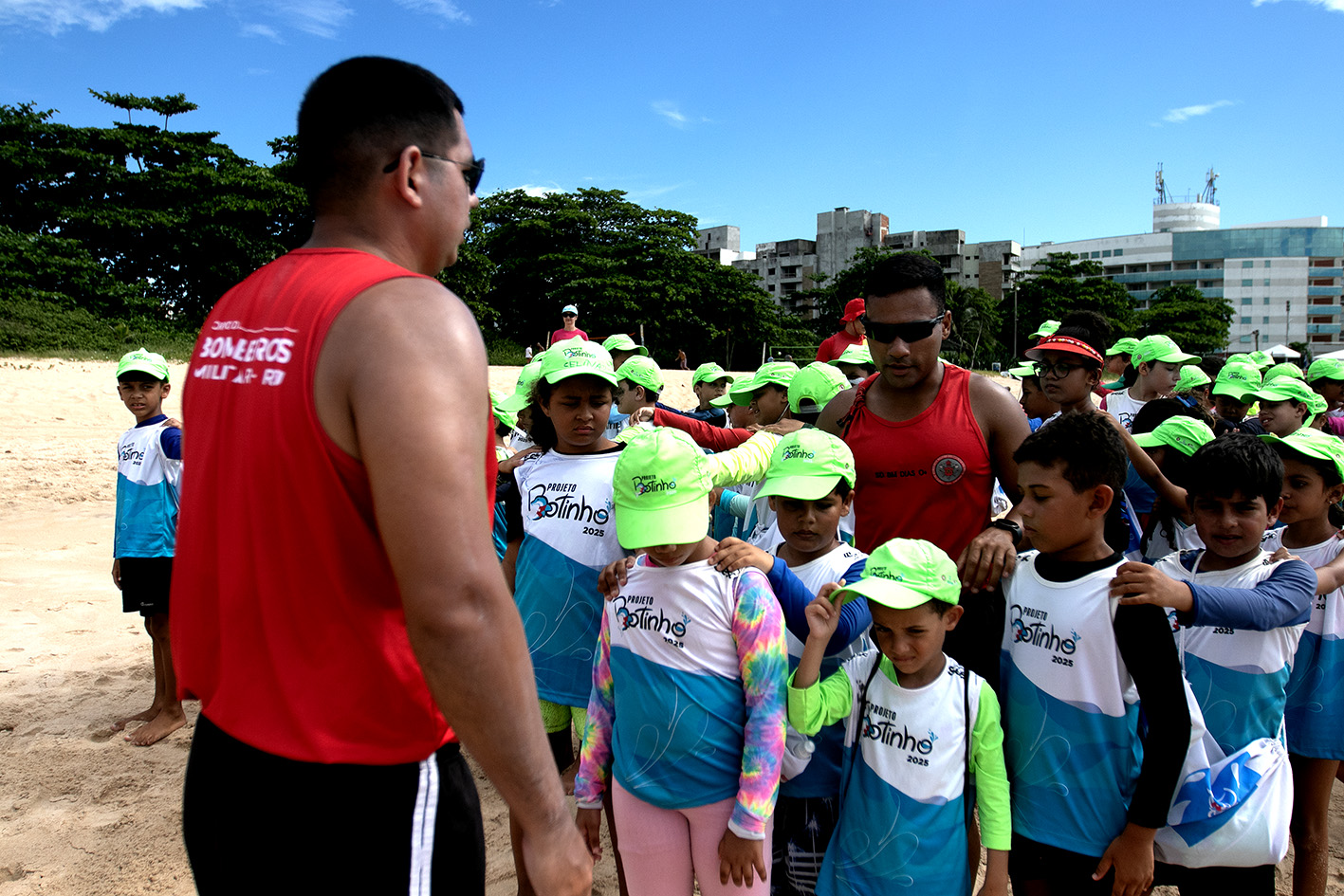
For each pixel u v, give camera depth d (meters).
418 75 1.59
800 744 2.50
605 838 3.69
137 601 4.50
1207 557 2.73
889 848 2.28
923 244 82.31
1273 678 2.57
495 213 47.66
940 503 3.12
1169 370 5.96
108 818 3.79
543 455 3.37
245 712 1.43
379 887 1.43
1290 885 3.24
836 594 2.33
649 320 44.44
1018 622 2.43
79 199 32.03
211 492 1.45
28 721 4.74
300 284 1.43
